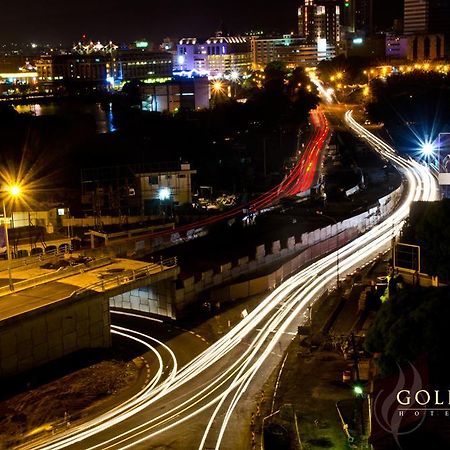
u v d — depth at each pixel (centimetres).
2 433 5244
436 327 4769
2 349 6031
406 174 16475
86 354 6700
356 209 12444
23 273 7662
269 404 5584
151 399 5822
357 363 5978
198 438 5116
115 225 11119
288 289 8594
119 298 8269
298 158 19875
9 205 12162
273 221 11688
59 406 5675
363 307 7500
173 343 7075
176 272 7769
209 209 13438
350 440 4794
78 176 17125
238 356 6644
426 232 6750
